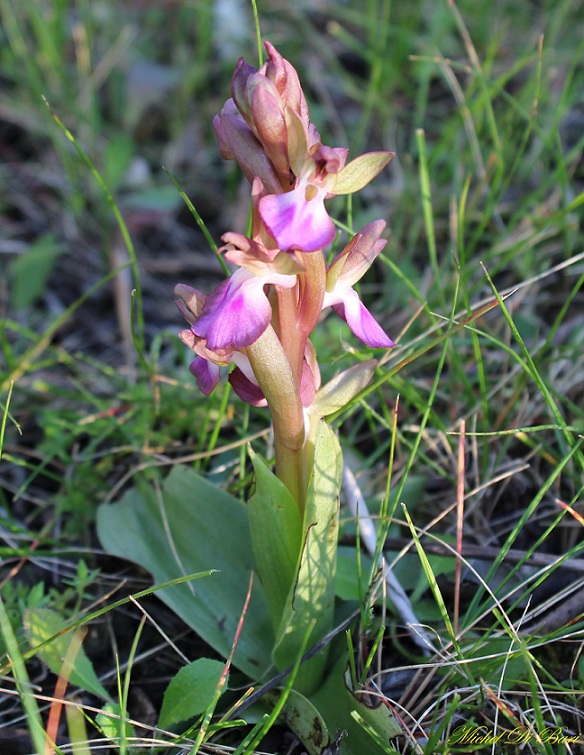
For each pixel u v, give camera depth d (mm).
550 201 223
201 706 120
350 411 163
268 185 106
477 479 160
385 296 220
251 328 105
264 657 135
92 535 170
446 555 145
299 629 122
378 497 159
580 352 176
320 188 102
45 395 206
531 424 171
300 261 109
